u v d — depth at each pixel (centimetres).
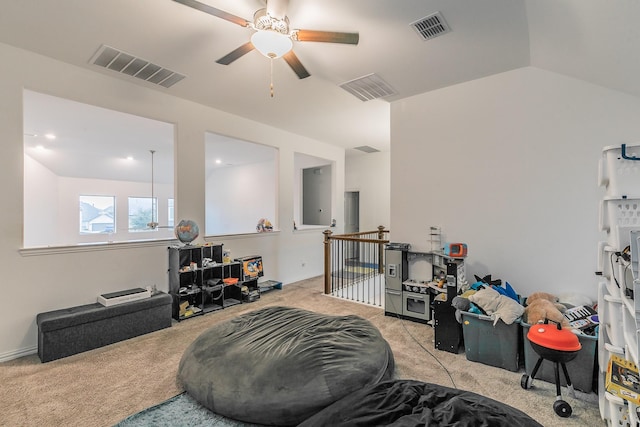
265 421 175
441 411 147
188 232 373
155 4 215
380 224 747
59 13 223
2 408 193
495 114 325
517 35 246
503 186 321
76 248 304
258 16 206
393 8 215
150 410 188
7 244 265
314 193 766
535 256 305
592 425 179
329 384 178
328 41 222
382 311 395
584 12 181
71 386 219
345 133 567
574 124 284
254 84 348
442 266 333
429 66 305
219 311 395
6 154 264
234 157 758
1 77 261
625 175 155
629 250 147
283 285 540
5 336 263
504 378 232
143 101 352
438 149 362
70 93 298
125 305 304
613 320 165
